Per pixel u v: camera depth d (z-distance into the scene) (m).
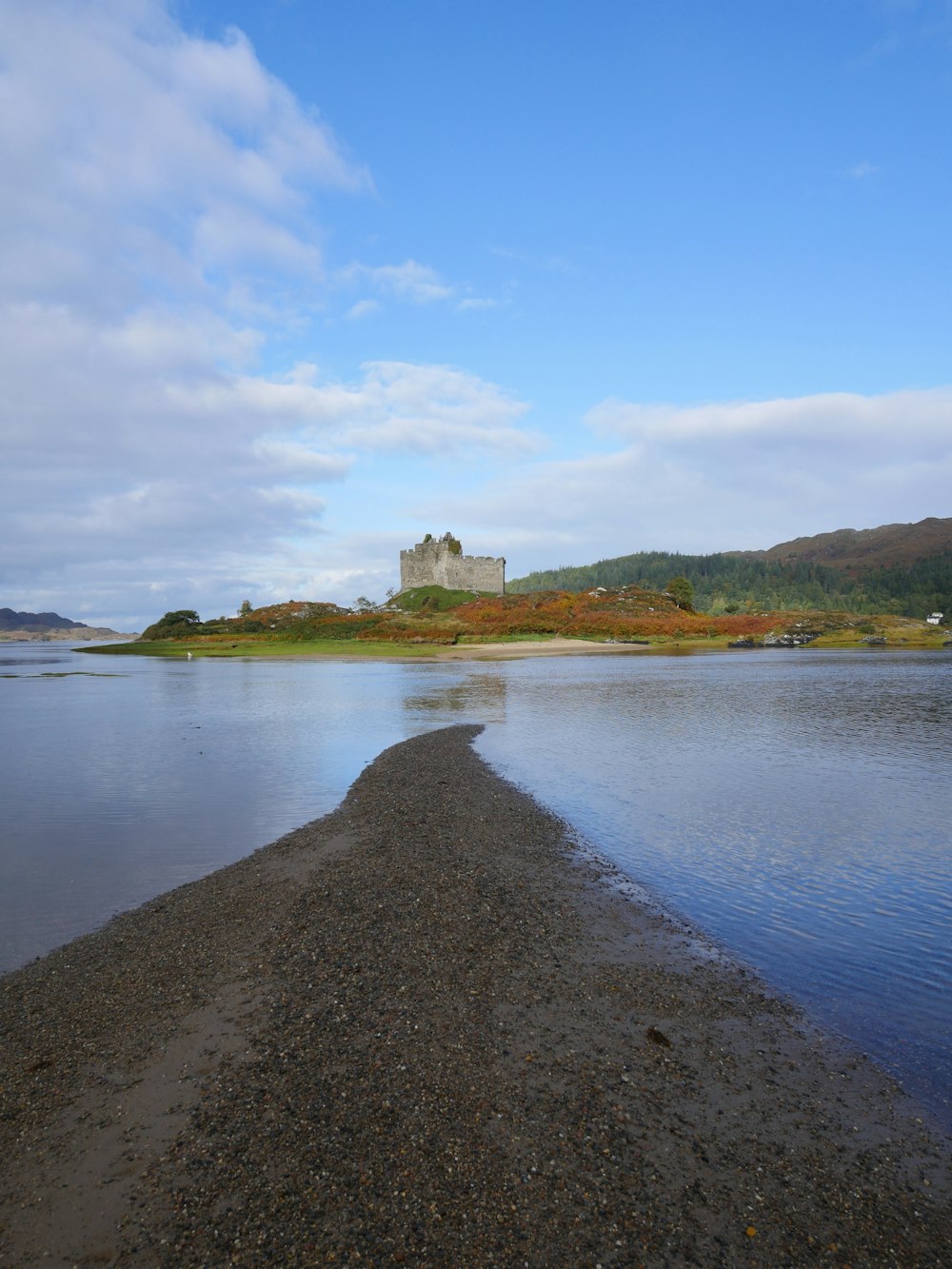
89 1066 7.23
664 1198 5.48
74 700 46.00
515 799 18.45
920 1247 5.09
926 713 35.19
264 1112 6.40
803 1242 5.11
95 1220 5.27
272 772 22.47
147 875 13.25
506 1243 5.03
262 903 11.58
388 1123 6.23
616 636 119.12
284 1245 5.02
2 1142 6.14
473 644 104.69
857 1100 6.69
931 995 8.68
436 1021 7.97
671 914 11.18
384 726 32.25
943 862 13.47
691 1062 7.27
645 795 18.75
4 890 12.48
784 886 12.32
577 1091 6.74
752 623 130.12
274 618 140.12
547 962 9.49
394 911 11.09
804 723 32.09
